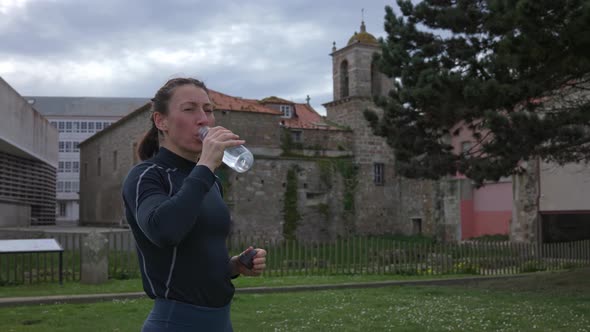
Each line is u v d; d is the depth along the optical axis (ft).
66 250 48.62
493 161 43.88
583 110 39.34
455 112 43.80
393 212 125.59
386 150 126.21
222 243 8.72
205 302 8.33
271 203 111.75
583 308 32.53
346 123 126.41
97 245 45.73
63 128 299.99
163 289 8.24
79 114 304.30
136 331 26.58
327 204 118.11
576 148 46.19
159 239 7.30
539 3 33.58
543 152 44.19
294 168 115.14
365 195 122.83
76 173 298.76
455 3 45.96
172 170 8.52
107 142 142.10
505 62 37.06
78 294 38.58
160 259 8.20
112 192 136.77
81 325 28.04
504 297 38.34
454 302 35.60
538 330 26.32
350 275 56.44
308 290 43.50
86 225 157.28
